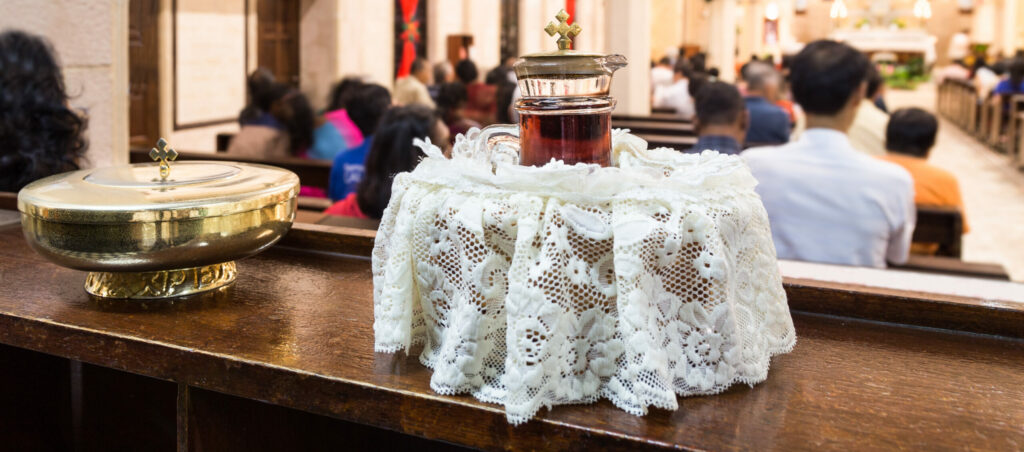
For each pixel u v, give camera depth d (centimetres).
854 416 63
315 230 111
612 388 64
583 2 988
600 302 64
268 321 83
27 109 135
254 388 71
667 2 1291
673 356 64
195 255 86
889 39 1223
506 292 65
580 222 63
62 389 110
